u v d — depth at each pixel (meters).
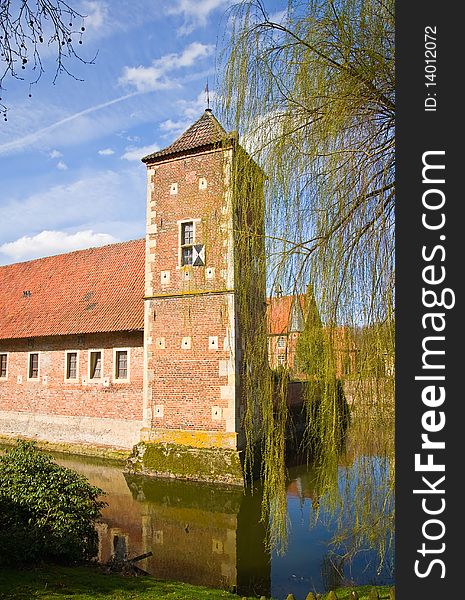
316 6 5.42
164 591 6.49
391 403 4.96
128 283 19.67
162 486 13.48
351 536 5.55
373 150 5.15
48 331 19.42
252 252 6.28
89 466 15.95
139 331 16.77
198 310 14.97
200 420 14.52
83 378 18.55
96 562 7.99
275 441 5.97
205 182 15.43
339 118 5.15
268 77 5.88
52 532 7.39
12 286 24.05
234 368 14.20
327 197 5.27
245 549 9.43
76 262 22.88
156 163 16.34
